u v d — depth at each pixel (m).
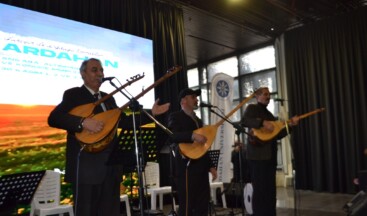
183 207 2.67
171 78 5.90
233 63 9.21
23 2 4.27
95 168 2.03
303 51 7.64
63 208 3.40
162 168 5.48
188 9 6.46
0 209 2.19
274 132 3.34
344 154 6.95
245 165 4.84
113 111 2.11
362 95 6.72
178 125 2.81
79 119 1.96
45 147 4.12
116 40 5.03
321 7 6.81
